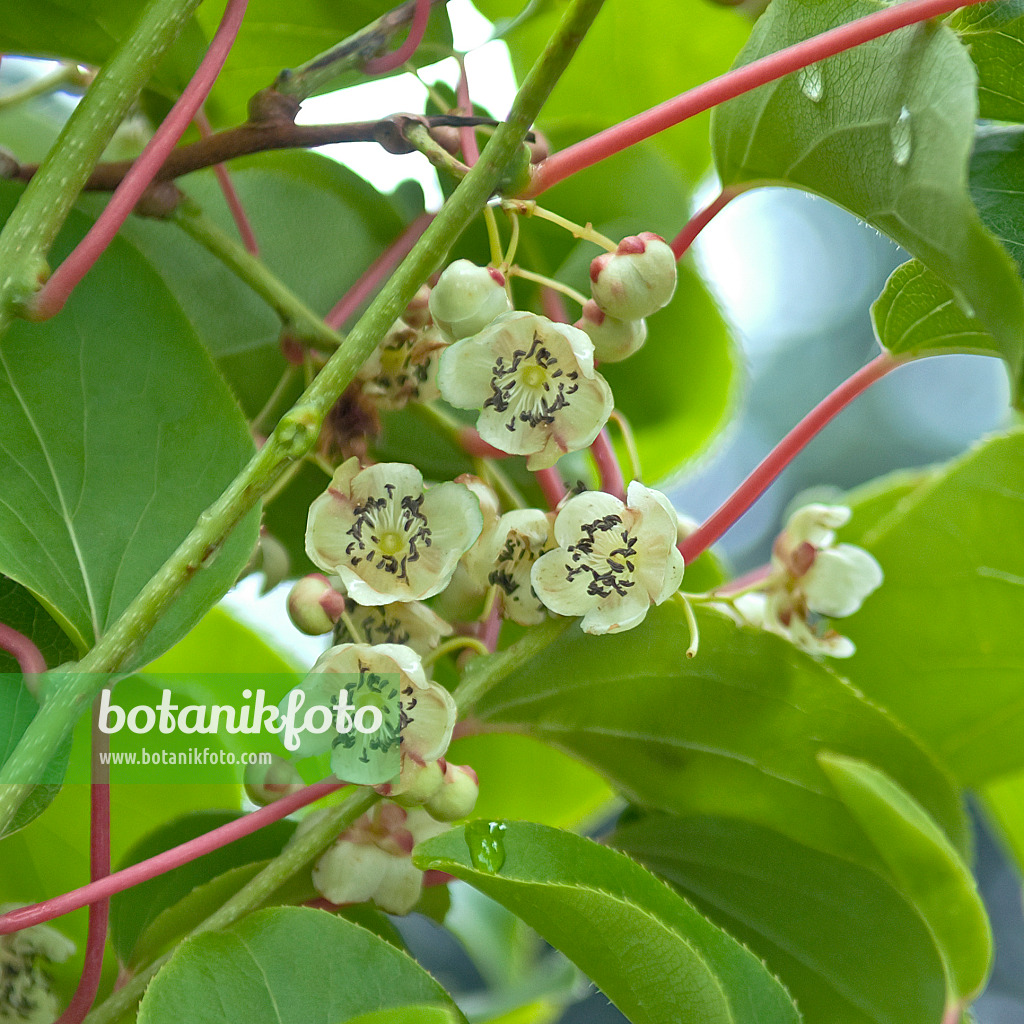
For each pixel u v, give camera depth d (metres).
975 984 0.32
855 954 0.33
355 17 0.35
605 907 0.28
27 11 0.33
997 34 0.32
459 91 0.35
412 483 0.30
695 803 0.34
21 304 0.29
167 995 0.29
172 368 0.31
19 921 0.29
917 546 0.36
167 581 0.29
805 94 0.31
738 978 0.30
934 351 0.33
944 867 0.32
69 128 0.29
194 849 0.30
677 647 0.33
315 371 0.34
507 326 0.30
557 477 0.34
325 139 0.32
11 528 0.30
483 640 0.33
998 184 0.32
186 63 0.34
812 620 0.35
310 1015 0.29
